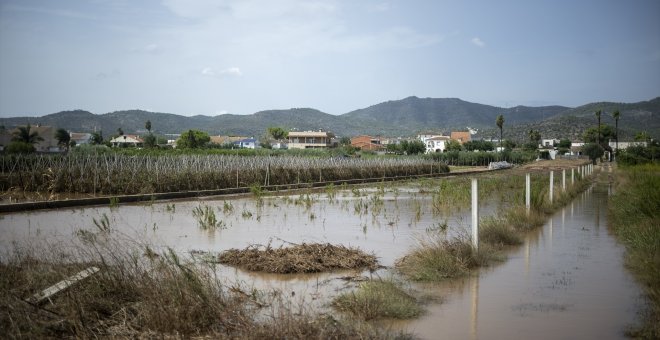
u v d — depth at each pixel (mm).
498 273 9594
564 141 169750
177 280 6539
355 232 15078
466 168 83312
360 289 7781
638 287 8508
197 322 6109
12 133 102188
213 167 33344
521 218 15758
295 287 8539
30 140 100188
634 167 47500
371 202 24594
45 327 5777
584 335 6242
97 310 6371
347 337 5812
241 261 10242
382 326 6543
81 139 168500
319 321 6008
